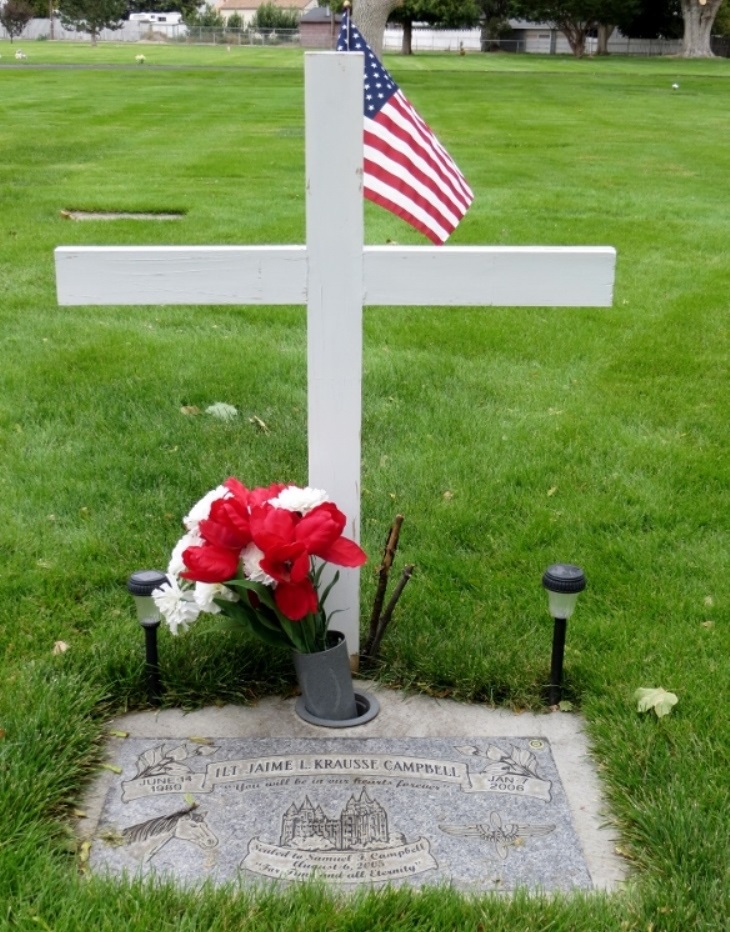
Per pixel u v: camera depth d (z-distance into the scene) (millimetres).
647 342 5961
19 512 3812
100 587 3379
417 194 2939
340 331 2682
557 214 9703
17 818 2291
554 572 2691
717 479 4215
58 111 19156
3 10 72938
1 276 6941
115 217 9102
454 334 6039
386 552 2904
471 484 4105
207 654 2908
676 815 2322
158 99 22594
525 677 2869
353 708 2738
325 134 2506
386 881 2207
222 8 93188
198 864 2242
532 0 54031
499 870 2250
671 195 11086
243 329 6039
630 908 2119
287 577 2451
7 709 2650
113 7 78312
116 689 2807
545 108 22375
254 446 4414
